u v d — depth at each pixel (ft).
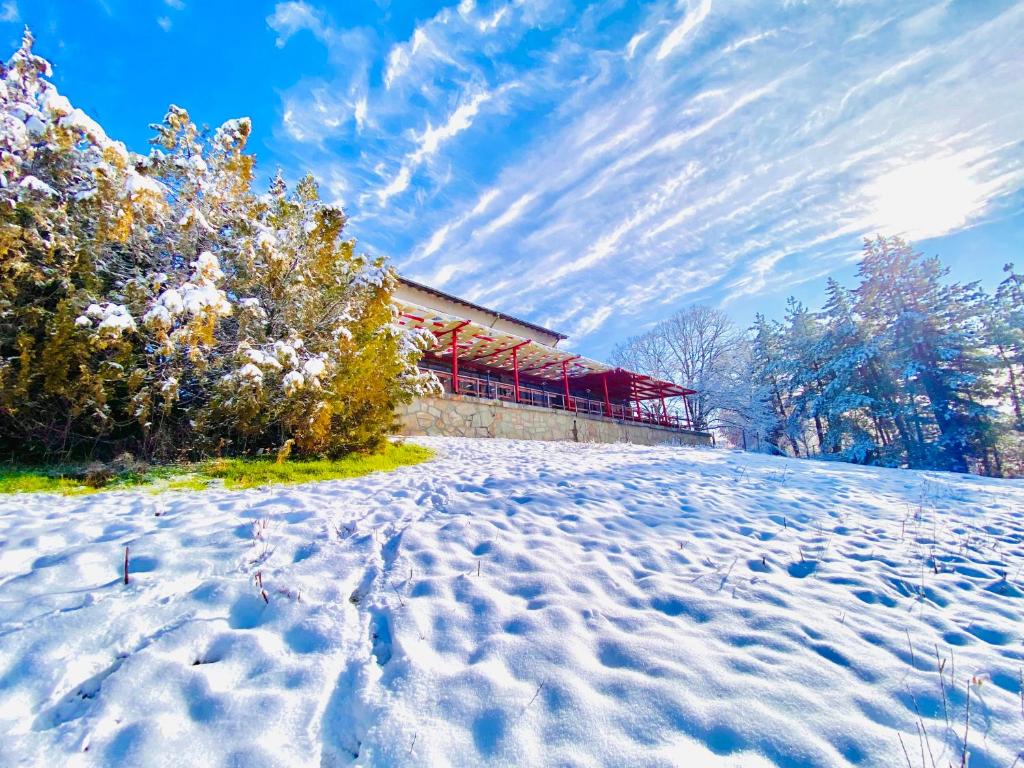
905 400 66.13
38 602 7.25
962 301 64.69
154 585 8.24
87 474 16.28
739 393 89.45
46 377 15.85
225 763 4.87
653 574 10.10
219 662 6.58
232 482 16.97
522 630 7.58
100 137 15.78
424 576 9.52
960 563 11.66
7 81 17.17
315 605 8.20
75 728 5.16
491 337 49.49
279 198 23.80
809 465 33.32
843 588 9.82
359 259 24.66
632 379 72.33
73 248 17.37
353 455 23.07
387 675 6.50
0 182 15.31
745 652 7.12
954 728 5.58
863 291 73.41
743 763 5.01
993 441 58.39
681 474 23.48
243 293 22.34
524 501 15.49
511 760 5.06
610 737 5.37
